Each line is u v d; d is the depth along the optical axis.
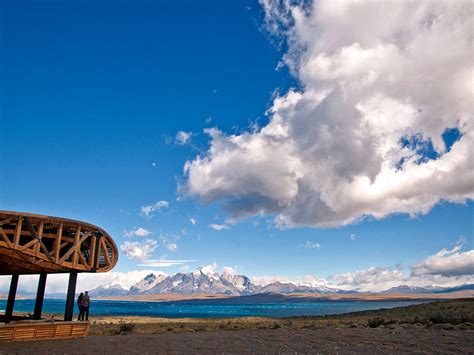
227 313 142.00
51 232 21.86
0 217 18.50
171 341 21.45
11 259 21.72
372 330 26.53
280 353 16.41
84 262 22.22
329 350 17.11
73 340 21.48
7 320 25.38
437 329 26.02
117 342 20.77
